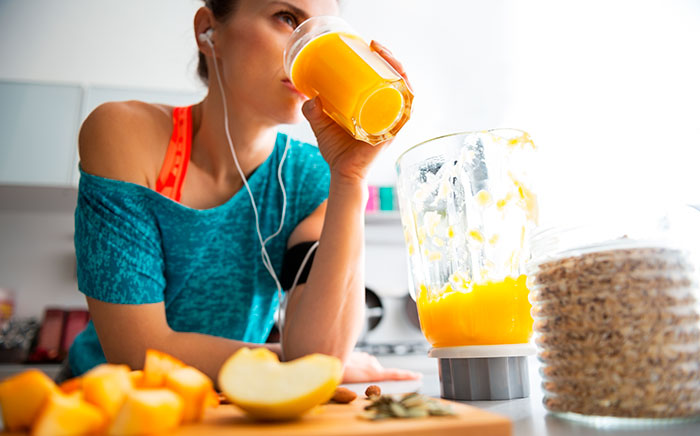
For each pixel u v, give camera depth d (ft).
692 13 9.73
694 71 9.30
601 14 9.86
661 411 1.05
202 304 2.89
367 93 1.85
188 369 1.13
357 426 0.99
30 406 0.96
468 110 9.68
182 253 2.71
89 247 2.34
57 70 8.29
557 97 9.64
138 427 0.85
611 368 1.09
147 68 8.60
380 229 8.57
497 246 1.67
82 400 0.95
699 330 1.12
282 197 3.02
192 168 2.79
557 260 1.24
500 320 1.61
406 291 8.79
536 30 9.89
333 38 1.95
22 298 7.57
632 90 9.30
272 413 1.02
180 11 8.96
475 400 1.59
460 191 1.74
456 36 9.85
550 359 1.22
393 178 9.07
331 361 1.11
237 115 2.67
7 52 8.21
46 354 6.62
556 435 1.01
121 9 8.79
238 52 2.41
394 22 9.71
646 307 1.10
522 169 1.74
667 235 1.25
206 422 1.06
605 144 8.90
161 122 2.81
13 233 7.82
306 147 3.20
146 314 2.29
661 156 8.63
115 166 2.44
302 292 2.34
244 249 2.93
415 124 9.50
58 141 7.24
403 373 2.78
